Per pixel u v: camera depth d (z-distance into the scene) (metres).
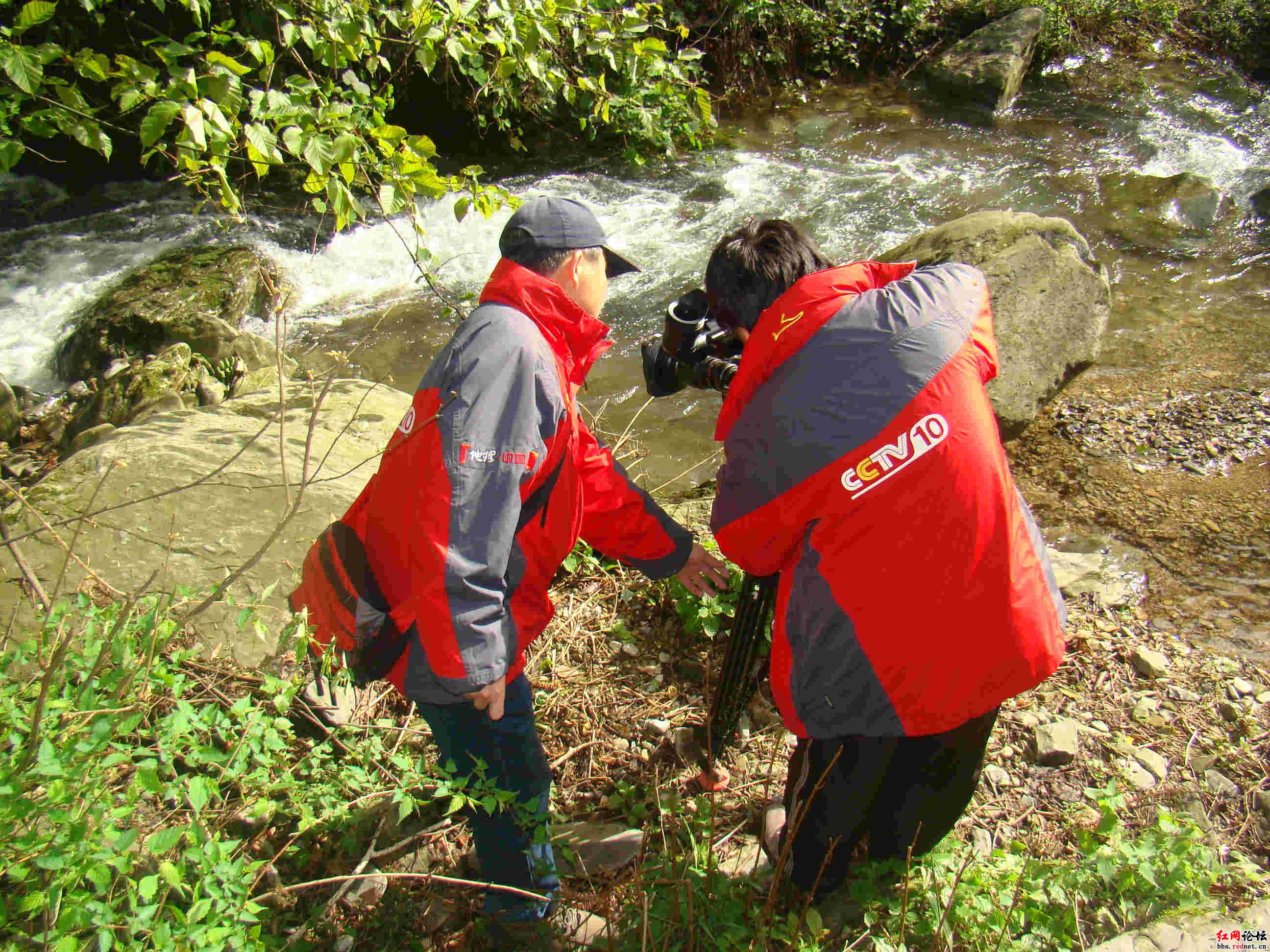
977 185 7.70
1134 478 4.31
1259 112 8.66
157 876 1.78
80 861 1.69
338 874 2.48
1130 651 3.22
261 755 2.13
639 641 3.23
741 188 7.85
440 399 1.90
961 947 2.33
